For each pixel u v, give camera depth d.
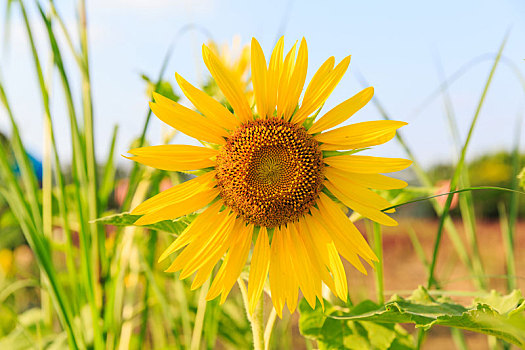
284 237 0.40
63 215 0.46
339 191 0.40
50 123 0.45
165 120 0.37
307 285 0.39
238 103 0.39
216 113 0.39
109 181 0.53
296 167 0.40
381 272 0.45
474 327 0.35
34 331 0.62
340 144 0.40
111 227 0.62
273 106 0.40
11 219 0.63
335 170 0.40
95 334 0.44
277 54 0.39
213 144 0.39
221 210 0.40
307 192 0.40
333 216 0.40
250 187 0.39
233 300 0.68
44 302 0.60
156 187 0.52
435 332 1.08
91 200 0.49
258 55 0.39
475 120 0.41
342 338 0.43
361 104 0.39
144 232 0.61
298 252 0.40
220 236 0.39
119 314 0.50
